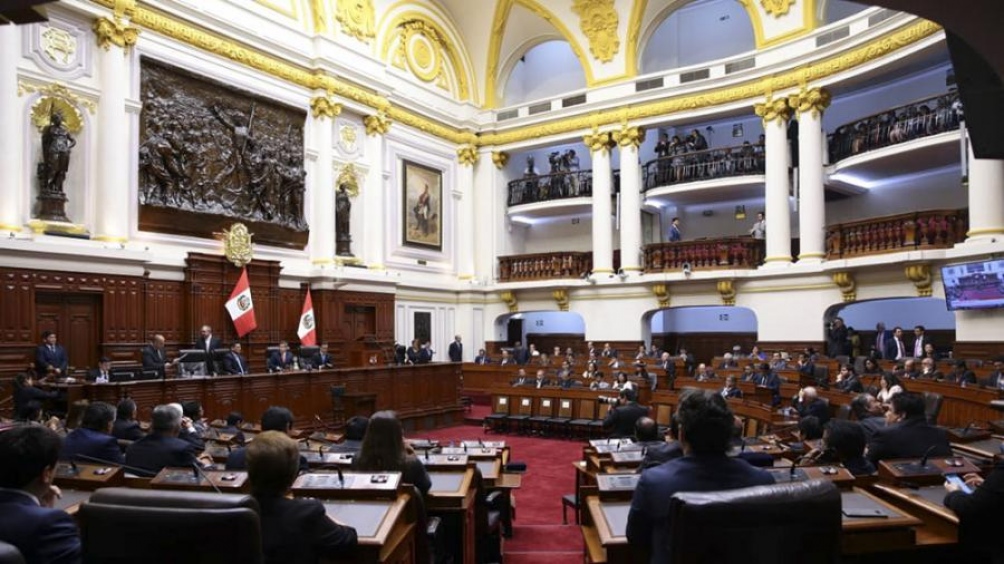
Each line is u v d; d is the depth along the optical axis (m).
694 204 21.67
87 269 11.84
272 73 15.55
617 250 22.70
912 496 3.46
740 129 20.95
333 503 3.36
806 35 16.53
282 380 12.24
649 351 19.77
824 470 3.76
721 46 21.05
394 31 19.25
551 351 23.97
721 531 1.90
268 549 2.62
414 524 3.57
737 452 5.25
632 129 19.47
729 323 21.81
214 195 14.27
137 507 2.07
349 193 17.56
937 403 7.76
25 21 3.00
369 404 13.62
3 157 11.01
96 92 12.35
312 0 16.50
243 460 4.68
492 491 5.86
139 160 12.92
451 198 21.30
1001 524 2.92
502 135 21.67
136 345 12.55
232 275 14.37
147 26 13.09
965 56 3.10
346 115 17.42
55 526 2.38
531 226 24.25
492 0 20.81
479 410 17.44
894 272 14.91
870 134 15.88
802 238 16.67
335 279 16.47
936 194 17.08
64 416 9.18
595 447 6.14
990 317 12.23
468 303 21.22
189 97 13.88
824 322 16.34
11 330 10.84
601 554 3.28
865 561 3.13
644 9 19.23
